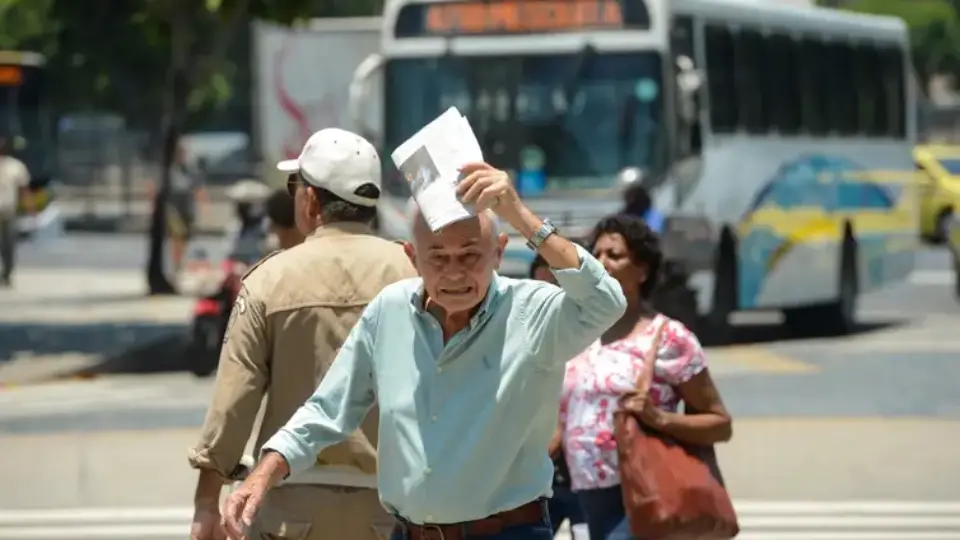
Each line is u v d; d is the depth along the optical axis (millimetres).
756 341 46969
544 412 10859
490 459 10773
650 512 14570
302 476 12516
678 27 42000
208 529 12383
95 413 33562
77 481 26562
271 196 20219
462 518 10852
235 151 117062
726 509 14758
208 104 106562
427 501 10812
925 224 87500
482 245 10414
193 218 81688
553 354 10711
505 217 10312
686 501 14586
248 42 117000
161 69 93750
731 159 44500
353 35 70125
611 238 15250
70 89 96125
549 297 10773
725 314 44656
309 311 12508
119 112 101750
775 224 46688
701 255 42281
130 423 32188
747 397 35031
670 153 40750
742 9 45844
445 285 10477
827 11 51812
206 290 38625
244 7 41812
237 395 12367
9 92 87188
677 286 40312
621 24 41188
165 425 31875
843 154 51000
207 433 12336
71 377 39062
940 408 33500
